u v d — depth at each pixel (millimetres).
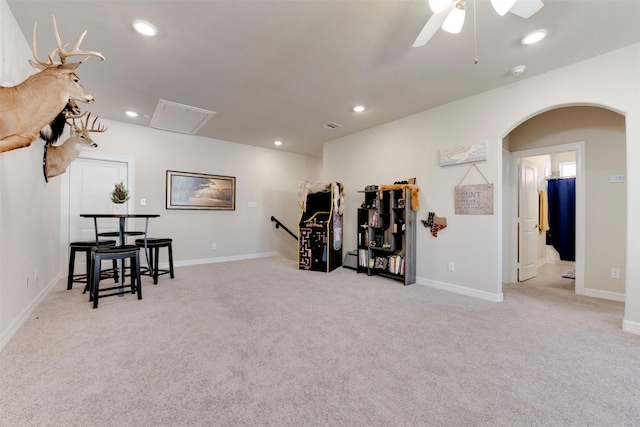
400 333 2334
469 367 1829
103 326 2398
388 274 4324
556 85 2801
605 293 3357
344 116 4195
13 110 1662
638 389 1604
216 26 2182
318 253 4953
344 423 1337
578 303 3154
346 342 2166
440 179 3768
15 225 2188
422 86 3201
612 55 2492
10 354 1911
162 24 2158
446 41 2359
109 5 1956
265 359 1906
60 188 3977
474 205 3412
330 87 3238
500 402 1491
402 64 2732
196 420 1343
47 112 1797
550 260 6145
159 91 3348
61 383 1604
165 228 5027
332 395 1540
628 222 2375
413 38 2324
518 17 2057
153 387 1588
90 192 4355
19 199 2260
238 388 1592
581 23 2123
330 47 2457
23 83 1717
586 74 2627
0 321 1965
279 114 4117
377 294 3449
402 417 1379
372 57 2611
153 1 1920
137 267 3115
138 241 3865
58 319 2531
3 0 1868
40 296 2947
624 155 3270
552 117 3828
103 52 2531
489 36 2293
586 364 1870
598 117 3441
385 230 4629
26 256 2463
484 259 3316
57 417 1344
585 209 3508
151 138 4855
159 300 3129
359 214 4672
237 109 3922
